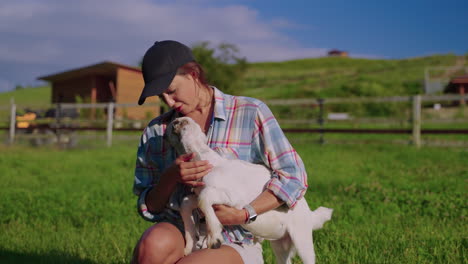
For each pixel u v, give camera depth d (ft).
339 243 14.25
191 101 8.77
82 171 33.01
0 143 58.65
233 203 8.16
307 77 179.11
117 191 24.30
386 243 14.20
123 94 78.38
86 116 75.41
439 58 182.80
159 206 9.05
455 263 12.40
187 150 8.46
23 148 51.31
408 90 129.29
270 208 8.34
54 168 34.58
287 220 8.77
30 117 65.57
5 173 32.27
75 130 58.75
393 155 37.78
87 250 14.48
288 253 9.34
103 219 18.44
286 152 8.78
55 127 57.21
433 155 36.83
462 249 13.42
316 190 23.62
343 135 61.36
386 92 124.88
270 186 8.34
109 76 89.30
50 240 15.88
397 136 59.67
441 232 15.38
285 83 167.32
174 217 9.12
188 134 8.44
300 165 8.89
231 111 9.02
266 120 8.88
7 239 16.01
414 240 14.47
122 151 46.32
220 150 8.84
